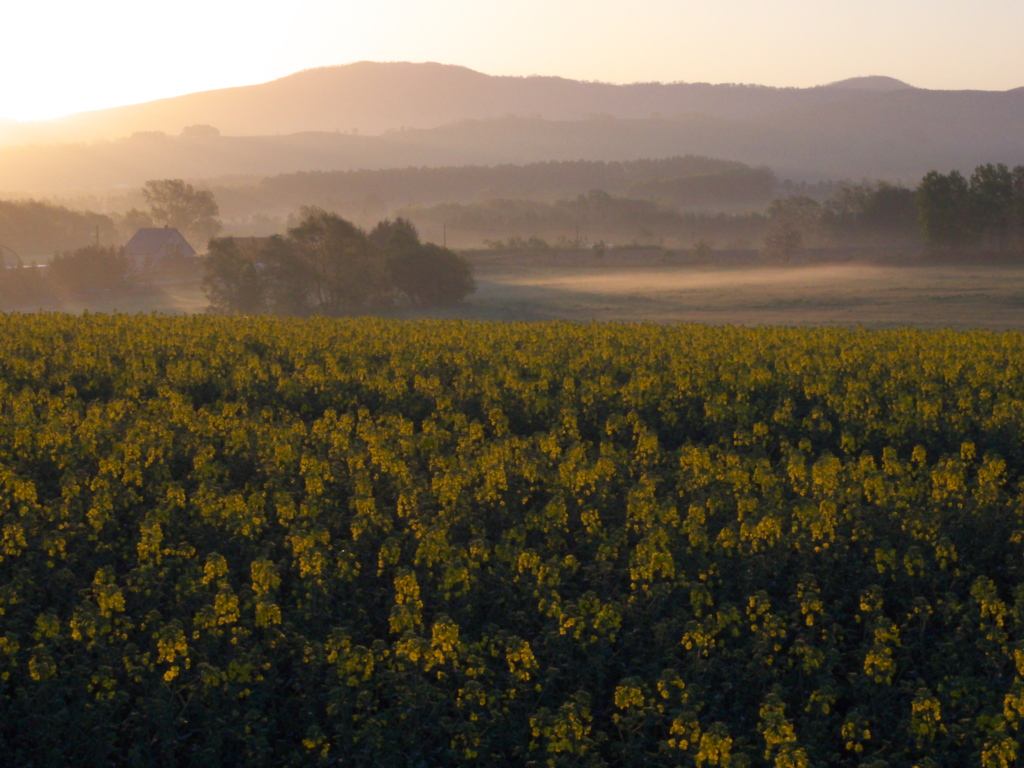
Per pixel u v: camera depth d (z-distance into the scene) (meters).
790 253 119.19
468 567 11.85
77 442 17.39
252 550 12.57
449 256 81.06
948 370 23.67
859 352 26.47
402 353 28.31
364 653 9.69
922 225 109.75
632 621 10.95
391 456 15.84
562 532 13.70
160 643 9.65
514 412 21.83
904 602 11.44
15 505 14.02
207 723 9.33
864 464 15.78
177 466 16.84
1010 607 11.39
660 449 18.14
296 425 18.64
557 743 8.74
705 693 9.91
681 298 83.69
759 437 19.20
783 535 12.72
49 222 171.25
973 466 17.33
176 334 32.28
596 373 25.62
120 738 9.36
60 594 11.63
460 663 10.16
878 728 9.60
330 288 74.69
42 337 31.05
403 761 9.14
